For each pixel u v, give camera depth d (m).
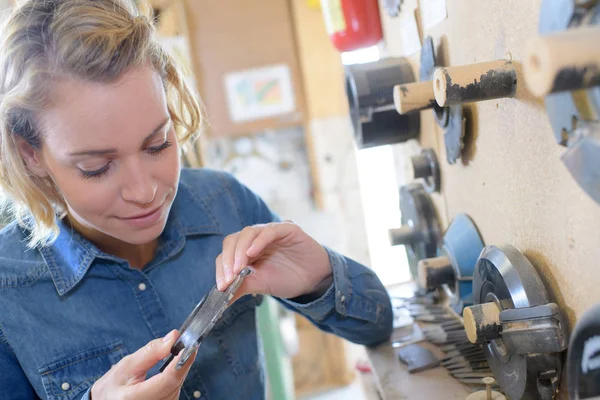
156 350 0.59
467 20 0.65
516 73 0.55
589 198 0.47
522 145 0.57
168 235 0.81
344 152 2.32
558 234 0.53
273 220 0.93
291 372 2.30
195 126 0.82
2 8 1.55
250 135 2.42
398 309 0.95
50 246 0.76
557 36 0.35
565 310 0.53
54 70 0.54
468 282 0.76
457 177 0.78
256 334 0.89
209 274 0.83
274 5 2.16
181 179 0.88
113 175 0.60
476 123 0.69
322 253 0.78
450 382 0.71
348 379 2.54
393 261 1.84
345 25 1.02
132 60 0.56
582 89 0.40
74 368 0.74
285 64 2.20
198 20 2.14
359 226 2.39
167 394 0.58
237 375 0.84
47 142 0.58
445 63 0.73
